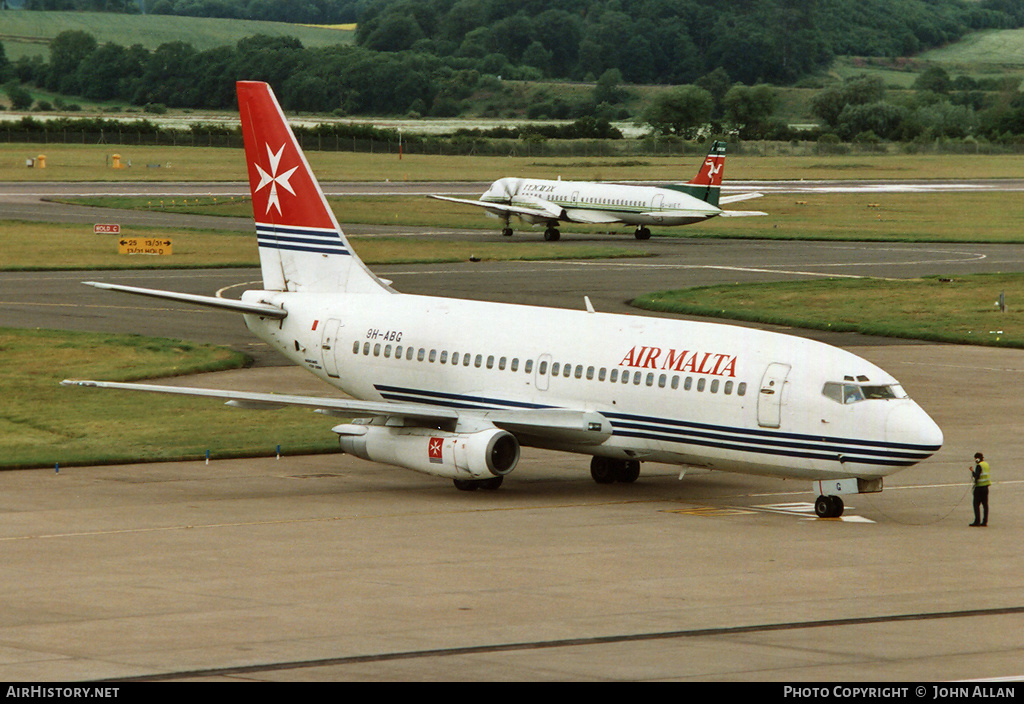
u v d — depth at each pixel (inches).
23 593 3846.0
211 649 3243.1
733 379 5280.5
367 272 6756.9
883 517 5201.8
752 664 3125.0
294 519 5073.8
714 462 5393.7
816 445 5088.6
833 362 5177.2
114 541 4628.4
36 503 5364.2
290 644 3292.3
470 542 4635.8
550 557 4379.9
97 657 3169.3
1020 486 5876.0
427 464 5634.8
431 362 6161.4
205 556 4382.4
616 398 5570.9
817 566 4264.3
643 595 3843.5
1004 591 3927.2
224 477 6063.0
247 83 6786.4
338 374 6550.2
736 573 4148.6
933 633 3435.0
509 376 5910.4
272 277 6973.4
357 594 3843.5
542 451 6904.5
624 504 5457.7
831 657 3191.4
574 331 5856.3
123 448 6663.4
